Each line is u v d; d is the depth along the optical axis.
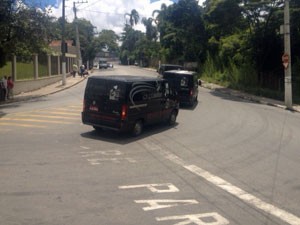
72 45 77.19
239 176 9.14
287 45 23.70
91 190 7.87
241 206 7.16
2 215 6.48
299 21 30.47
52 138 13.04
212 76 49.81
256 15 34.53
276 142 13.26
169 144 12.60
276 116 20.03
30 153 10.92
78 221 6.28
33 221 6.25
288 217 6.68
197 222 6.36
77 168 9.51
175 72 22.16
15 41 26.39
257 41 34.81
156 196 7.59
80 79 48.97
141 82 13.91
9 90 26.73
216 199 7.51
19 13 26.20
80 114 18.48
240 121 17.78
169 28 60.12
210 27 41.91
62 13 39.56
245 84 38.25
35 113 18.72
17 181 8.36
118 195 7.60
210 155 11.20
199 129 15.41
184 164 10.15
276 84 34.25
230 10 33.62
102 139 13.10
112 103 13.36
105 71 71.12
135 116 13.65
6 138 12.89
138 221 6.33
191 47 56.41
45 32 28.05
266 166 10.12
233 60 42.22
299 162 10.61
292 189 8.23
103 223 6.21
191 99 22.20
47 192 7.68
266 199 7.57
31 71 35.19
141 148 11.96
